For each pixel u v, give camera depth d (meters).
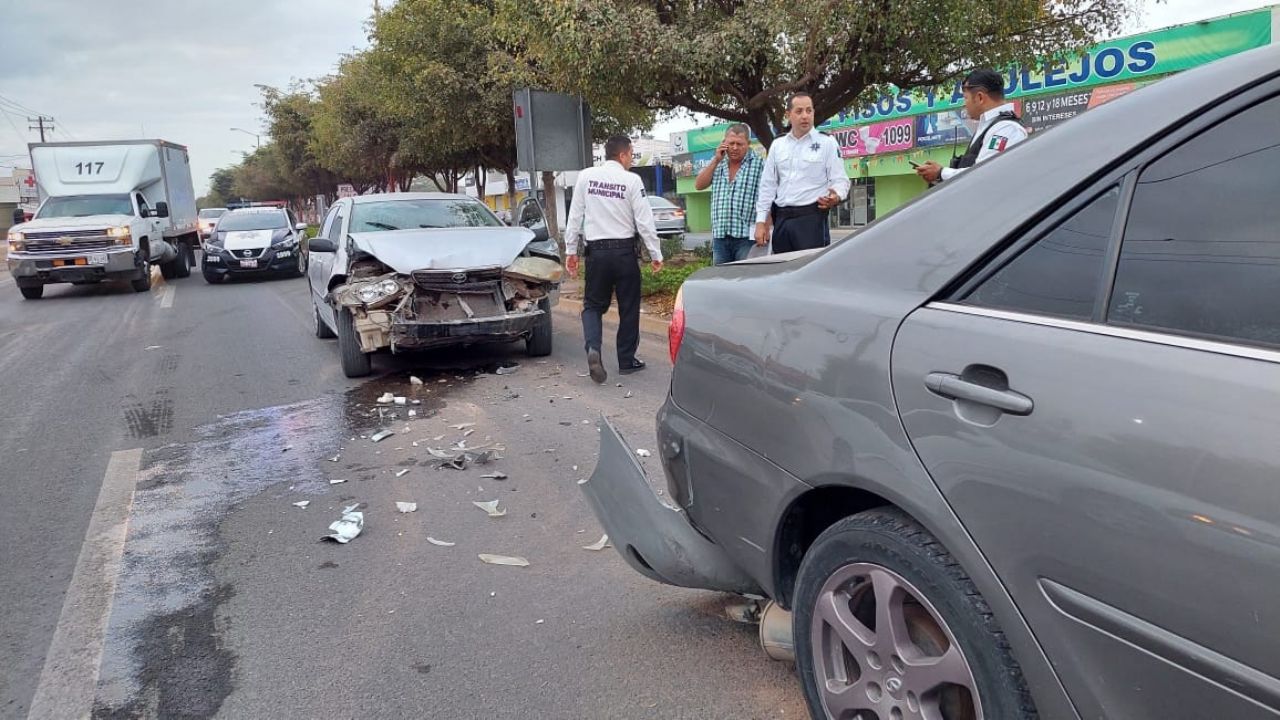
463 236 8.25
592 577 3.87
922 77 10.52
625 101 10.68
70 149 19.61
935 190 2.38
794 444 2.37
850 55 9.03
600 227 7.23
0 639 3.56
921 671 2.07
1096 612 1.69
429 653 3.31
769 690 2.98
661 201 26.05
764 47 9.12
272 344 10.45
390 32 18.95
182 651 3.41
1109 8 9.70
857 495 2.38
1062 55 10.23
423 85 18.31
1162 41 17.47
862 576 2.23
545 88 12.77
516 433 6.11
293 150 46.53
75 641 3.52
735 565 2.88
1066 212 1.98
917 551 2.05
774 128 10.72
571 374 7.83
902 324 2.15
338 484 5.24
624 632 3.39
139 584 4.02
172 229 20.73
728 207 7.92
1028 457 1.80
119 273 17.64
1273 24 16.05
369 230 8.73
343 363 8.09
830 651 2.36
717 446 2.71
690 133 37.62
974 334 1.99
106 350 10.66
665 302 10.60
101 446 6.35
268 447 6.10
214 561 4.23
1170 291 1.75
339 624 3.56
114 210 18.61
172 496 5.19
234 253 19.44
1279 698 1.44
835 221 30.41
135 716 3.00
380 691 3.08
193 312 14.26
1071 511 1.72
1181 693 1.58
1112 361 1.74
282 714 2.97
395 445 5.98
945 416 1.98
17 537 4.64
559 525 4.48
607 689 3.03
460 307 7.82
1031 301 1.97
